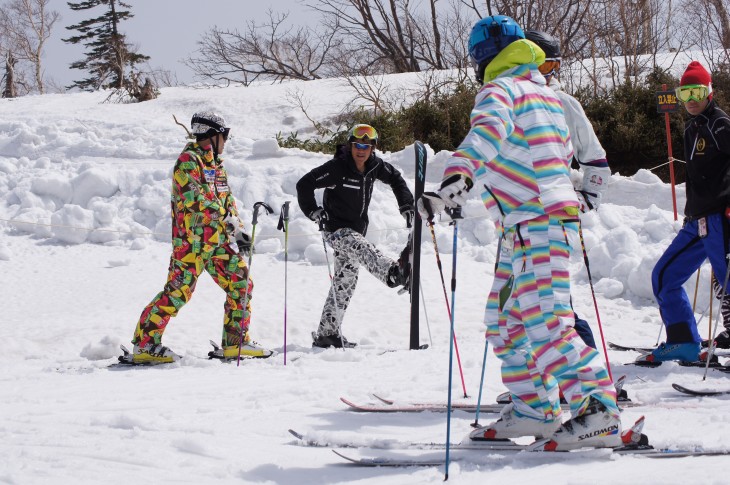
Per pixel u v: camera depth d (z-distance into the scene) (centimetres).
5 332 852
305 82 2731
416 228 776
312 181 784
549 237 376
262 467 382
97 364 729
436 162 1433
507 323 400
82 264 1177
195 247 717
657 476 333
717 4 2509
